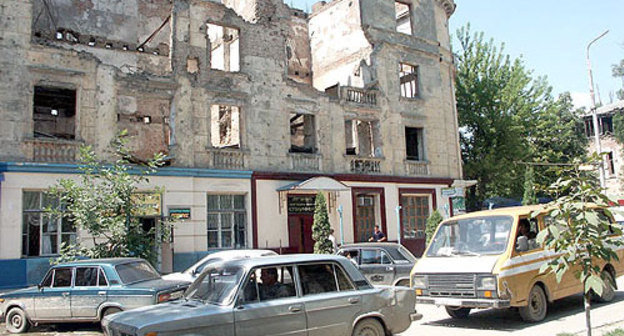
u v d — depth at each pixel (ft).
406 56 99.81
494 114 116.47
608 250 24.20
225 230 74.90
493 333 33.96
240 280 25.26
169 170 69.26
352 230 85.40
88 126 66.13
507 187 120.78
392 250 50.03
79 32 88.94
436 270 37.86
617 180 174.09
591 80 89.40
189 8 76.43
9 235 58.70
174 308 24.97
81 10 90.48
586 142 165.07
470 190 121.19
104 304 38.58
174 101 72.90
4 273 57.67
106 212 47.37
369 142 100.22
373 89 93.56
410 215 95.09
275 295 25.84
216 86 76.84
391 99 95.66
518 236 37.52
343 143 88.33
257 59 81.25
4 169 59.21
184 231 69.72
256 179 77.20
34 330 41.68
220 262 27.99
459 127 120.78
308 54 110.63
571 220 24.52
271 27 83.82
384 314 28.86
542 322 36.70
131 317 24.16
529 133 124.06
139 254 48.73
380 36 96.43
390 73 96.53
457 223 41.22
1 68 61.87
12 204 59.31
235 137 88.94
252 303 24.94
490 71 120.88
